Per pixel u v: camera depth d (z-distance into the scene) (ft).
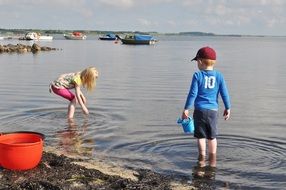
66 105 43.16
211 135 25.85
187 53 171.94
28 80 66.59
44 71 83.46
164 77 73.46
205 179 22.57
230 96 52.16
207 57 25.57
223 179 22.59
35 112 39.60
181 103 45.78
